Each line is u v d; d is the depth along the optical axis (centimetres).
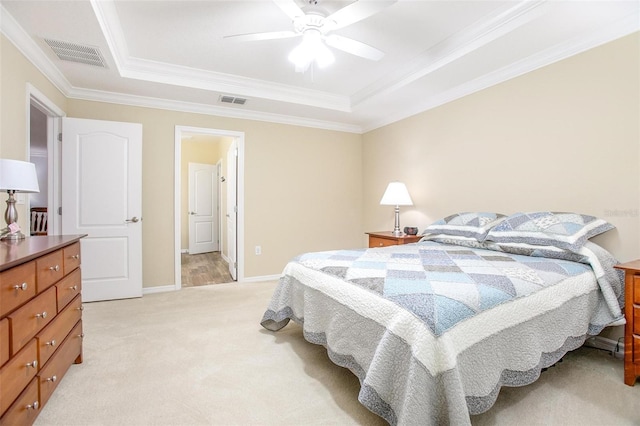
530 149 270
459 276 164
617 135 218
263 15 228
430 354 118
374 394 129
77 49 247
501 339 138
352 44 217
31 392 133
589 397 165
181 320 276
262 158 427
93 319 276
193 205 689
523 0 208
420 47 275
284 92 370
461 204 334
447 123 348
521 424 145
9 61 213
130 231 340
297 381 182
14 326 120
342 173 483
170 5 216
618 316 187
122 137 336
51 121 315
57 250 161
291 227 448
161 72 311
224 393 169
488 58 265
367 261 205
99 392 169
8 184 168
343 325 168
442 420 117
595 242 229
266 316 245
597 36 224
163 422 146
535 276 169
